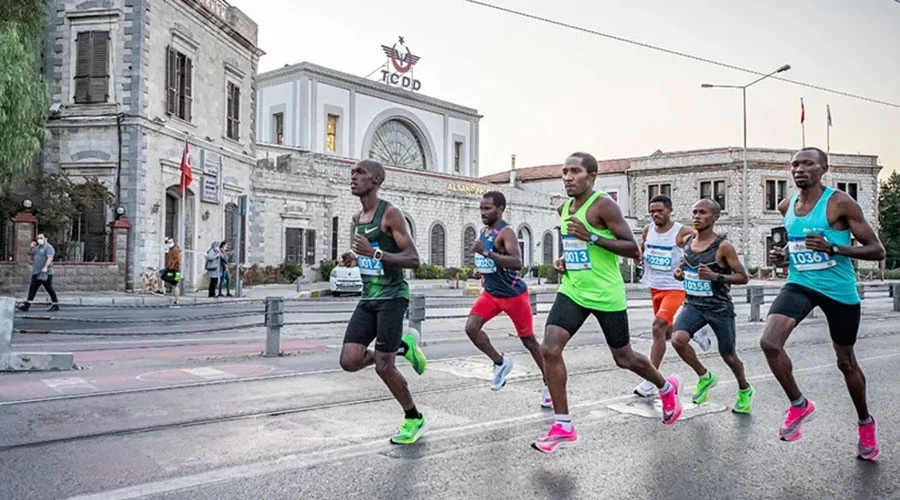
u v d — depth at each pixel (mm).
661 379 5762
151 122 23781
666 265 7480
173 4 25172
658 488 4562
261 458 5094
